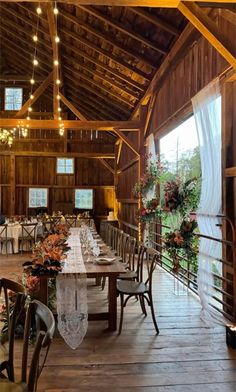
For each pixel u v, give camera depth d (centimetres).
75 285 341
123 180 1127
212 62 411
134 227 902
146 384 256
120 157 1206
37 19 716
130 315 409
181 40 493
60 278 339
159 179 620
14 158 1241
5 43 1052
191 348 320
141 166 817
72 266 362
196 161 509
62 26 680
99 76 812
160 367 283
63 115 1224
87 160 1277
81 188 1272
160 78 644
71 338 329
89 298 473
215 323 371
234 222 354
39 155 1248
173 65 571
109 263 374
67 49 789
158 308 436
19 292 209
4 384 171
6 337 270
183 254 533
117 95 882
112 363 289
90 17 594
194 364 289
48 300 363
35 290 344
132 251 491
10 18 831
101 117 1134
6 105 1245
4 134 864
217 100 385
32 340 304
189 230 433
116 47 632
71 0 279
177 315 410
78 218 1081
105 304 445
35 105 1238
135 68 700
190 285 526
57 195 1266
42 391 245
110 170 1277
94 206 1277
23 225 857
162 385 255
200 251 414
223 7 315
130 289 364
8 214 1236
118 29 568
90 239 525
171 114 602
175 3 296
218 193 380
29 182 1253
